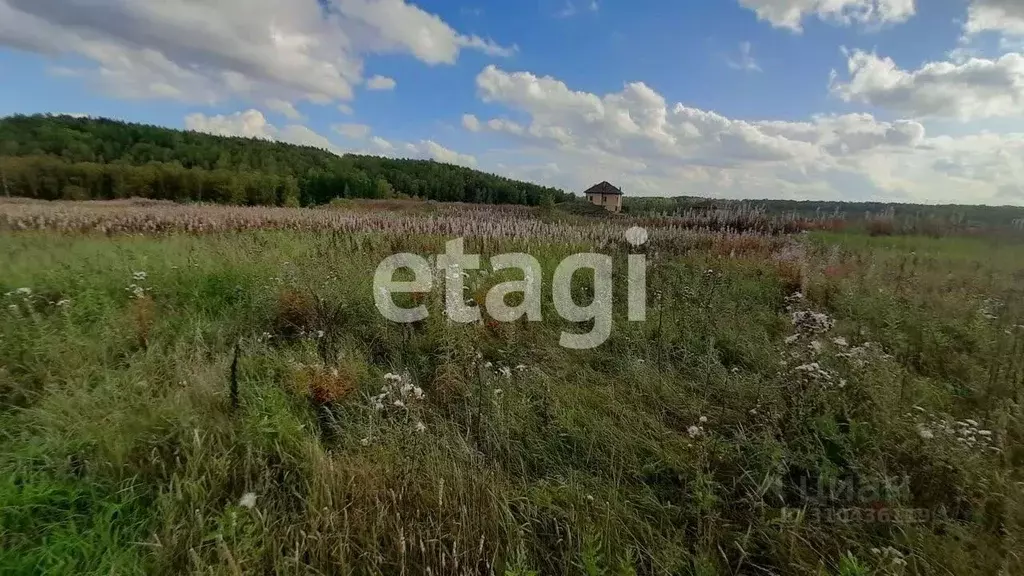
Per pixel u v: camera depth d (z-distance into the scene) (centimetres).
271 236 886
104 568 203
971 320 525
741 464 290
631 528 246
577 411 349
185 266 568
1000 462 284
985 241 1088
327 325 454
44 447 259
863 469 274
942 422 308
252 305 477
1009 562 214
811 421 306
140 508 239
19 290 416
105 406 301
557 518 253
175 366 359
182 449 270
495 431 314
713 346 462
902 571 209
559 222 1387
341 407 336
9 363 346
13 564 199
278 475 270
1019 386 380
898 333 488
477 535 230
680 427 339
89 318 425
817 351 380
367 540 224
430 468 269
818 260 853
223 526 216
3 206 1772
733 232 1298
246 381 345
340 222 1240
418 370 415
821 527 244
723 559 231
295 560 207
